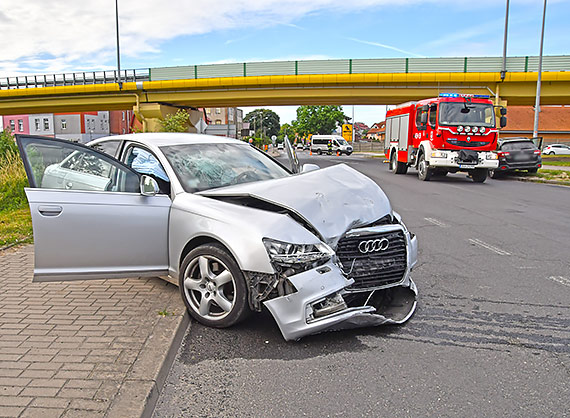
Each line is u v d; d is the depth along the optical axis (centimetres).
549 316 435
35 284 493
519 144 2031
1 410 268
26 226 796
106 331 376
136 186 436
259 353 361
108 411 268
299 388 312
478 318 429
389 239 409
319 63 3250
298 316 355
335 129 9806
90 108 4134
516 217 1000
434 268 597
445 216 1014
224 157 511
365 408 289
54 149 423
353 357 354
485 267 602
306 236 367
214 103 3834
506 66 3042
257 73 3356
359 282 395
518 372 332
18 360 328
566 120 6141
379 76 3162
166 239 434
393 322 400
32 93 3875
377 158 4462
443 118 1788
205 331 399
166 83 3544
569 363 346
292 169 577
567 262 627
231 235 378
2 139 1405
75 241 409
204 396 304
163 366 324
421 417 279
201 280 404
